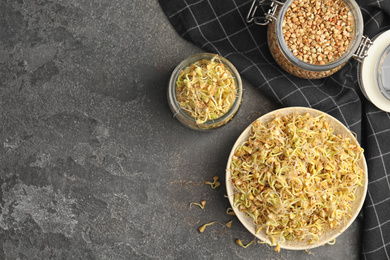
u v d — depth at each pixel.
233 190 0.61
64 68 0.65
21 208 0.65
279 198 0.58
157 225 0.65
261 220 0.60
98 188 0.65
